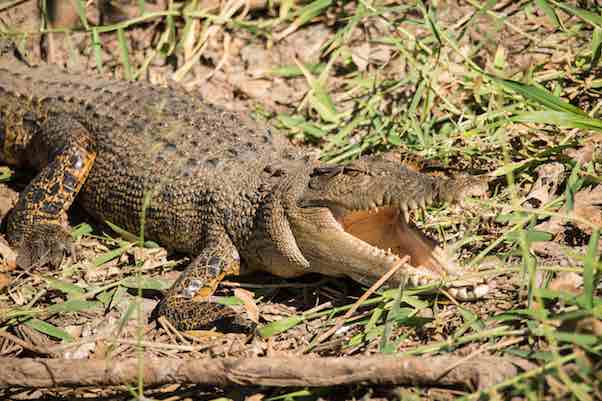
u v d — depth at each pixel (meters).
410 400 6.98
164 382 7.50
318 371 7.17
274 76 12.98
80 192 11.18
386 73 12.57
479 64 12.27
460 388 7.10
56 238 10.38
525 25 12.61
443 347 7.55
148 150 10.62
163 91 11.72
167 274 9.98
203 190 9.97
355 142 11.61
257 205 9.48
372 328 8.16
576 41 12.05
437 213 9.75
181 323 8.81
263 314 9.08
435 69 11.55
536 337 7.46
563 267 8.10
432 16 12.45
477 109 11.59
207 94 12.85
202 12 13.56
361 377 7.11
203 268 9.41
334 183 8.82
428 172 9.64
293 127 11.95
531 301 7.63
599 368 6.86
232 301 9.23
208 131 10.73
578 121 9.52
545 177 9.73
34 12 14.30
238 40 13.53
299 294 9.44
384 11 12.41
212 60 13.24
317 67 12.89
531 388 6.81
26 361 7.63
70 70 12.63
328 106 12.04
